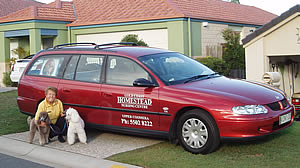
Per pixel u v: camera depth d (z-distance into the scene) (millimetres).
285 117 5570
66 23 19625
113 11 19516
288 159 5043
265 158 5137
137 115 5965
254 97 5379
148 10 18297
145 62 6133
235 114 5105
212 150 5363
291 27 9406
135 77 6086
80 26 19266
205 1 21953
